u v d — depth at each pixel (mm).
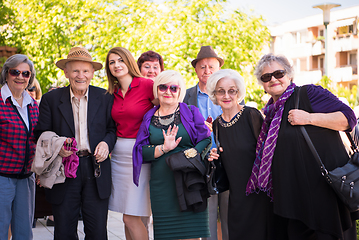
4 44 9547
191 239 3389
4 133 3537
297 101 2912
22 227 3727
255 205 3102
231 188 3186
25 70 3602
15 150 3584
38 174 3352
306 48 39250
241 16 9688
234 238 3156
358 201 2631
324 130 2807
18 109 3695
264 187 2936
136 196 3617
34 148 3754
